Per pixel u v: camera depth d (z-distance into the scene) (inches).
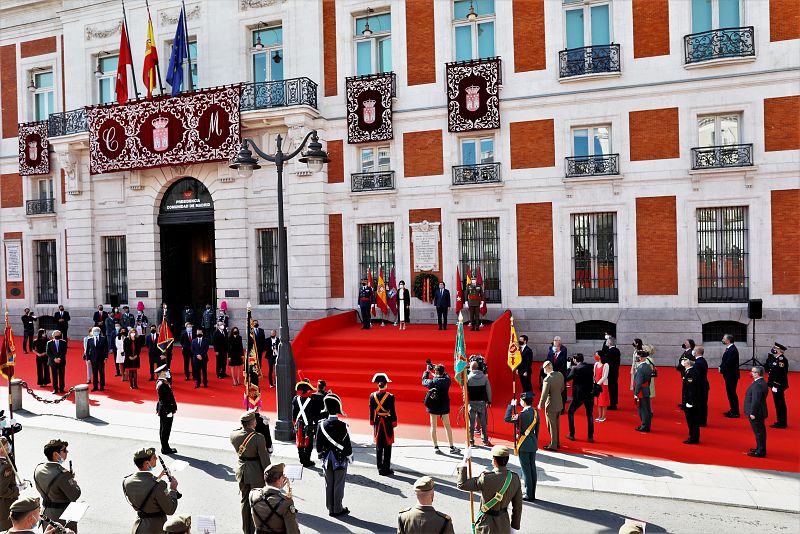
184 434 448.8
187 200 881.5
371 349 619.5
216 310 868.6
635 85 686.5
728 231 671.8
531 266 730.8
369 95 778.2
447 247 762.2
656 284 685.3
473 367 413.4
